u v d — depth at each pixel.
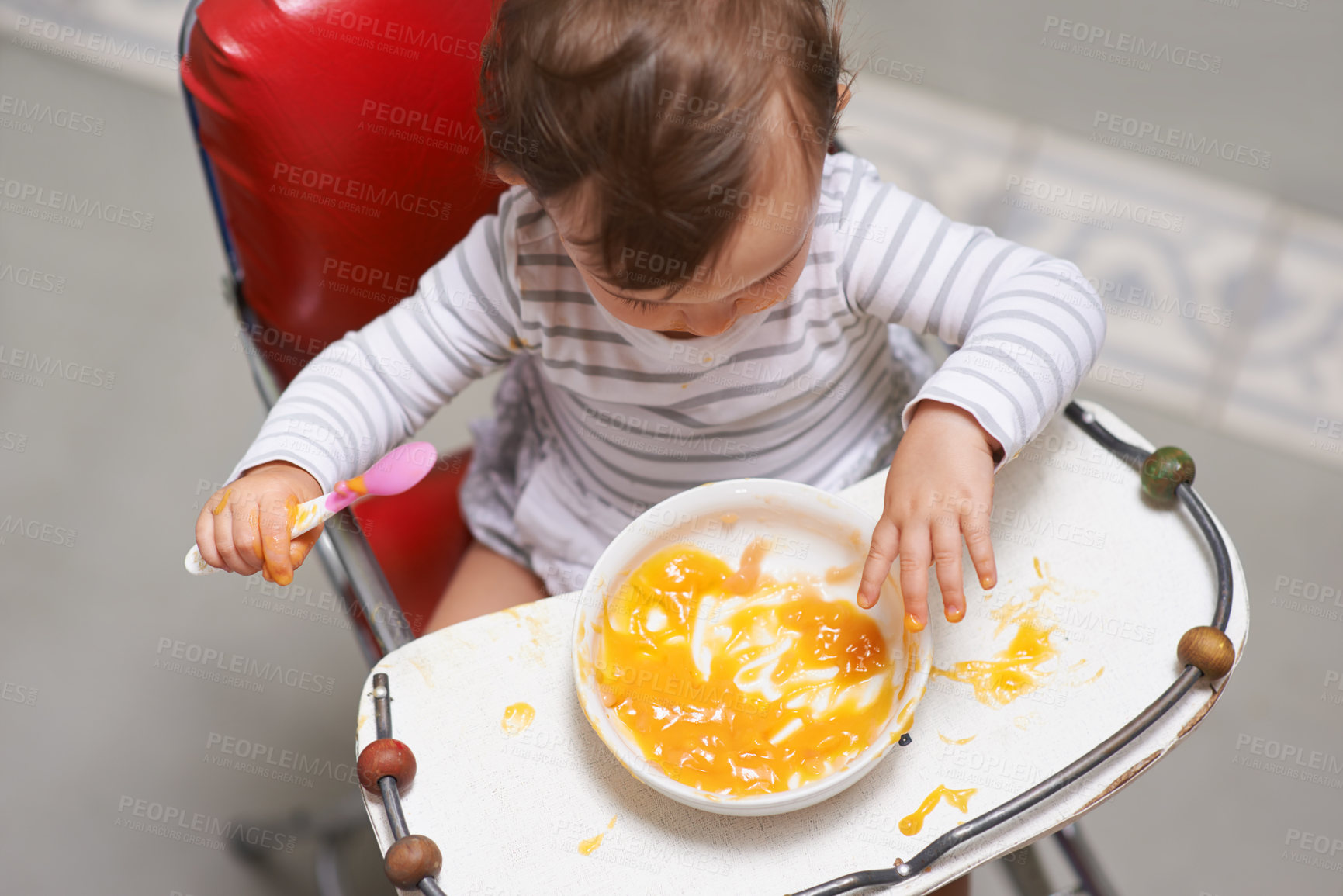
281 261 0.91
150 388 1.69
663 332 0.84
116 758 1.42
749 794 0.62
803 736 0.65
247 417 1.67
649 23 0.64
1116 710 0.65
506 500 1.04
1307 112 1.86
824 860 0.61
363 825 1.34
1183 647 0.65
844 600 0.70
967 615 0.70
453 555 1.07
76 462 1.62
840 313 0.87
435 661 0.69
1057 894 0.99
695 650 0.69
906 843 0.61
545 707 0.68
